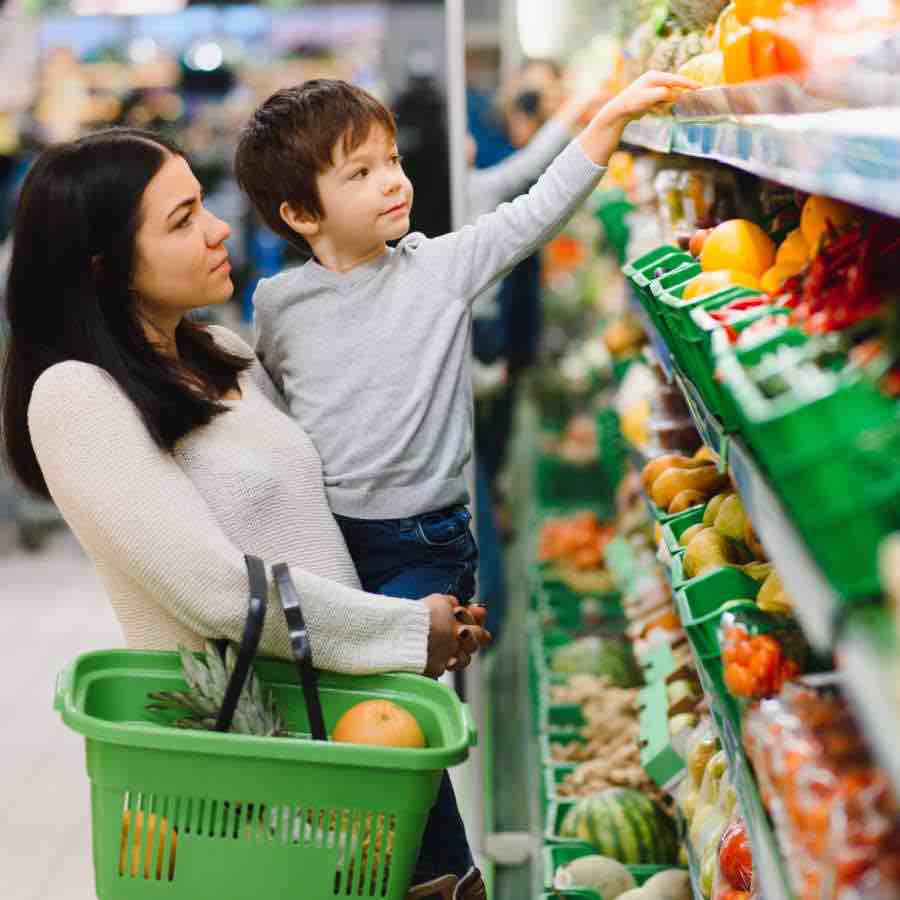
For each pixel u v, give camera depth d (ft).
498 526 17.99
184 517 6.80
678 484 8.04
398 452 8.22
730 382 3.94
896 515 3.09
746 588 5.67
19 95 29.58
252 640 6.53
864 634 2.89
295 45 34.71
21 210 7.28
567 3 20.83
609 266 24.25
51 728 15.49
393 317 8.27
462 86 11.72
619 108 7.86
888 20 4.41
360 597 7.05
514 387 21.58
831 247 4.82
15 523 25.12
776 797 4.22
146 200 7.22
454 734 6.63
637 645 11.59
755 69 5.04
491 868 11.81
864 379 3.68
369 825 6.19
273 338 8.60
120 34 34.19
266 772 6.09
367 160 8.04
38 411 6.95
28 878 12.14
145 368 7.20
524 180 14.82
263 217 8.66
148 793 6.17
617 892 9.80
